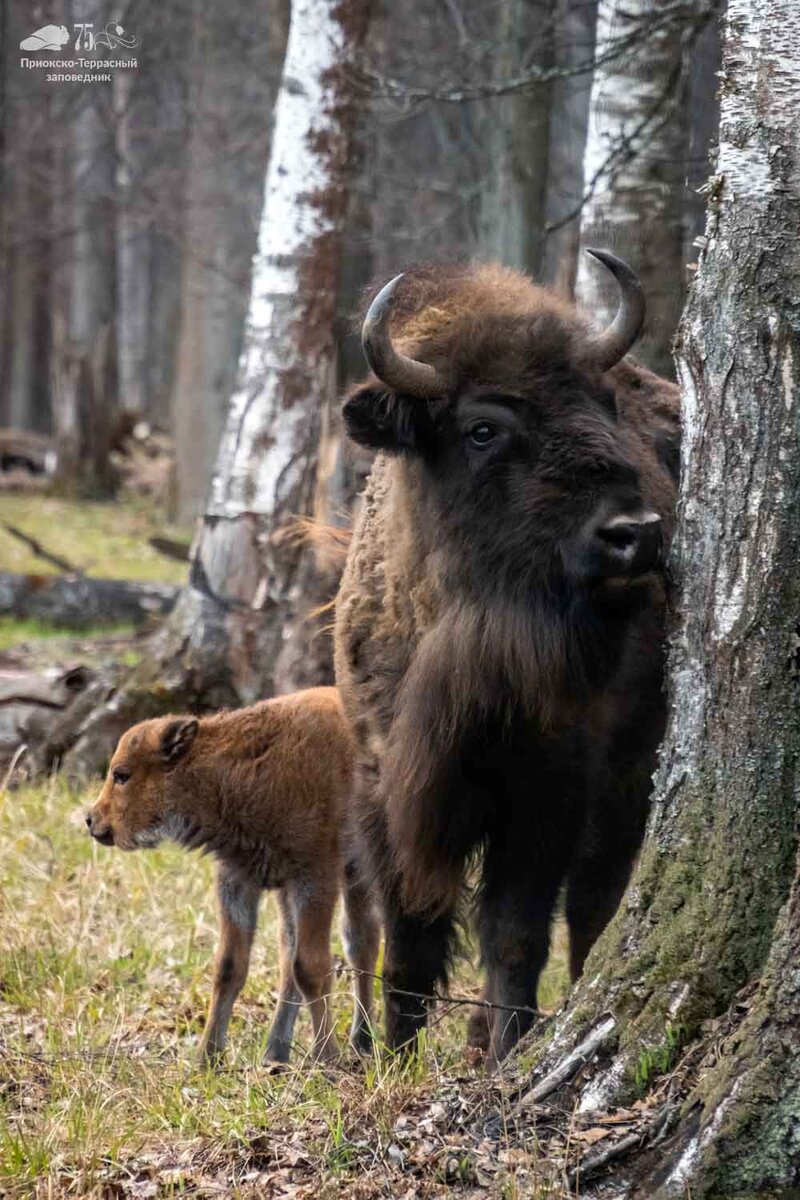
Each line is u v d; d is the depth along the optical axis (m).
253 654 25.39
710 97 26.59
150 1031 15.49
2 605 38.47
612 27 24.73
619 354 12.78
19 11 71.81
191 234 65.56
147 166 80.56
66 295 115.19
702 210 26.47
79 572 41.12
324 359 26.42
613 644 12.78
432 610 13.32
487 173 40.84
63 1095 13.06
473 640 12.64
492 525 12.48
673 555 12.23
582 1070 11.27
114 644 33.72
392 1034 13.98
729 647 11.62
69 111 72.62
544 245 25.25
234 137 62.31
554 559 12.23
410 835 13.41
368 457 16.69
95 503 68.00
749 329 11.83
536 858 13.44
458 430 12.68
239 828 15.43
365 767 14.30
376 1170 10.87
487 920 13.59
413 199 49.84
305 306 26.22
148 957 17.27
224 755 15.57
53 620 38.59
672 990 11.25
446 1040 15.09
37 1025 15.13
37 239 84.06
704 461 12.03
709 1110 10.30
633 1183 10.30
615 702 13.77
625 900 11.91
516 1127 10.92
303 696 16.23
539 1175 10.34
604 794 14.47
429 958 14.04
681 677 11.98
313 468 26.16
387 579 13.94
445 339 12.90
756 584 11.55
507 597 12.45
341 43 26.08
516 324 12.75
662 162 23.41
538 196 35.19
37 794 23.41
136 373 99.06
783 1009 10.27
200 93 64.19
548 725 12.86
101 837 16.09
